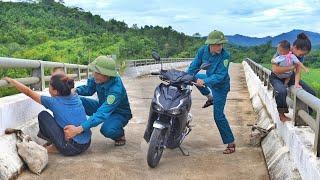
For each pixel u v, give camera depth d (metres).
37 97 5.09
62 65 8.27
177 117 4.86
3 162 4.14
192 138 6.46
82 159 5.11
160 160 5.21
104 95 5.58
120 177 4.52
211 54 5.51
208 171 4.81
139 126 7.26
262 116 7.51
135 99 10.57
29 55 27.14
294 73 5.21
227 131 5.52
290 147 4.53
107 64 5.35
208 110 9.14
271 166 4.77
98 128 6.98
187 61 48.72
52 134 5.05
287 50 5.08
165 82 5.41
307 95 4.11
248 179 4.57
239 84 16.19
